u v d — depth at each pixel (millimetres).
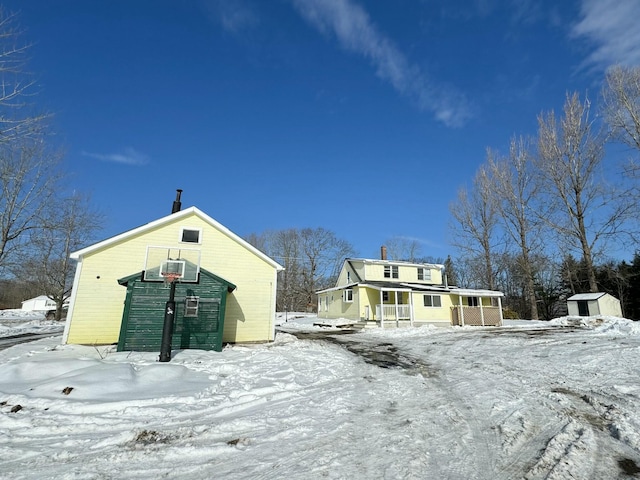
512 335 15453
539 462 3885
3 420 5035
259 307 15477
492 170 33344
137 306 12344
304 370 8883
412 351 12633
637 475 3555
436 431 4859
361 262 30188
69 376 7105
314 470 3707
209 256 15172
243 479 3533
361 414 5598
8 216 22344
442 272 32438
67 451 4156
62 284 29500
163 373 7824
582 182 26391
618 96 23594
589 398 6176
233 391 6809
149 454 4094
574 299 25453
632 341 11289
